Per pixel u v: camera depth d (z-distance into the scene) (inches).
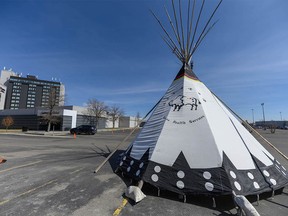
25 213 136.8
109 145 581.9
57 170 261.1
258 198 160.1
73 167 279.3
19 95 2354.8
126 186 195.5
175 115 224.2
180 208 147.7
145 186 188.2
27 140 732.7
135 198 156.1
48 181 212.4
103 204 153.2
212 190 155.1
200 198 166.1
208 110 224.1
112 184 201.8
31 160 333.4
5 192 178.1
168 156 188.2
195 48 284.0
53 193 176.1
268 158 206.8
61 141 706.8
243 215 133.0
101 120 1977.1
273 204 159.2
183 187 163.2
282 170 205.0
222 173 163.6
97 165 292.7
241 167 175.8
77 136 990.4
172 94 253.0
